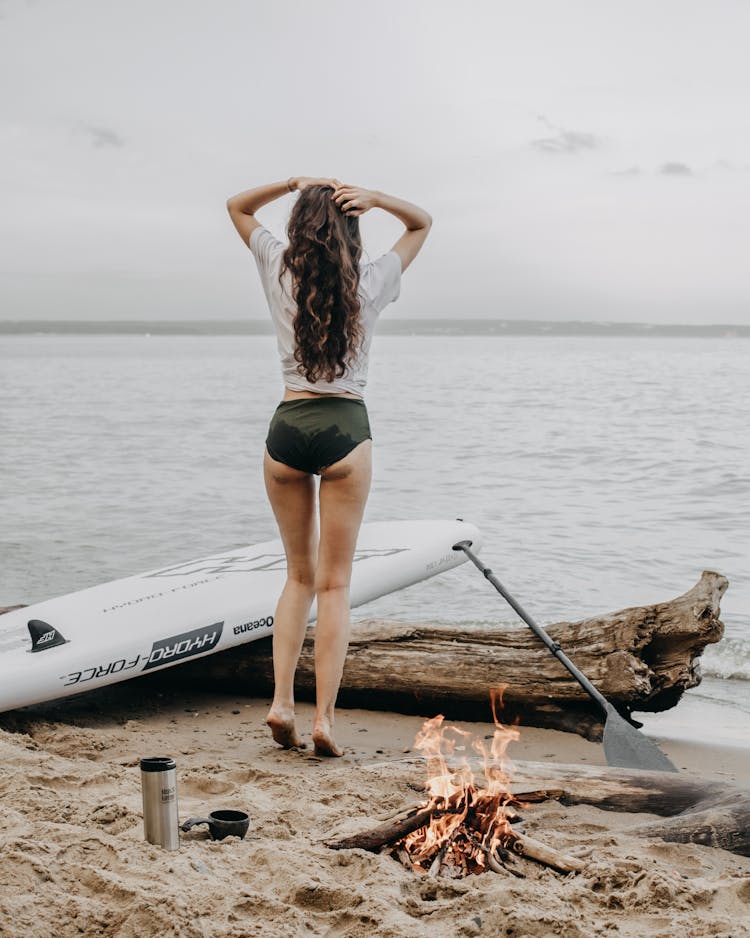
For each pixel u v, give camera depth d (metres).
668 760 4.18
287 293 4.02
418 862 2.88
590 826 3.27
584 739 4.75
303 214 3.96
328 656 4.18
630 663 4.73
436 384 39.22
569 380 41.47
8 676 4.79
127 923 2.29
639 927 2.46
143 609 5.52
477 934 2.37
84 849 2.75
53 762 3.84
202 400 31.89
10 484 15.24
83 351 96.00
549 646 4.80
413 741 4.70
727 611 8.28
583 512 13.05
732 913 2.55
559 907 2.52
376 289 4.07
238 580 5.99
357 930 2.37
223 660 5.54
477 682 4.95
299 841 2.95
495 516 12.74
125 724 4.86
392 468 17.11
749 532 11.75
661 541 11.20
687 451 18.86
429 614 8.10
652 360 65.00
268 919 2.42
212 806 3.31
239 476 16.20
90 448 19.66
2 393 34.75
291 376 4.09
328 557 4.17
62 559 10.26
